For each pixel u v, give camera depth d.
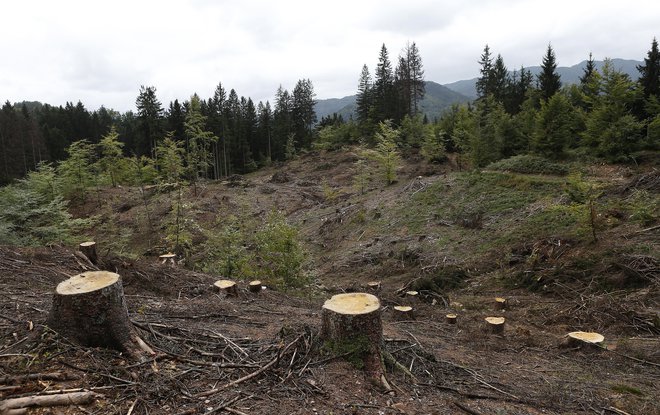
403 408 3.34
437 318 8.38
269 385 3.46
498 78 44.12
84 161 27.09
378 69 53.75
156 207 22.91
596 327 7.47
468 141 23.45
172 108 47.53
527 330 7.32
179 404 3.07
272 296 8.02
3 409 2.66
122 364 3.44
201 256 14.22
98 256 7.65
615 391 4.55
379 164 26.48
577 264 9.85
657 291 8.07
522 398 4.07
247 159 53.28
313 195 27.89
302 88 66.81
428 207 16.88
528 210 13.79
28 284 5.54
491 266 11.54
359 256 14.80
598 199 12.82
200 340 4.26
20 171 44.31
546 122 18.73
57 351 3.38
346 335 3.92
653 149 16.64
